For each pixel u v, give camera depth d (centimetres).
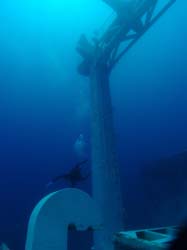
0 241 1817
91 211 547
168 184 2184
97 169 1176
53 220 490
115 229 1052
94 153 1223
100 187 1130
